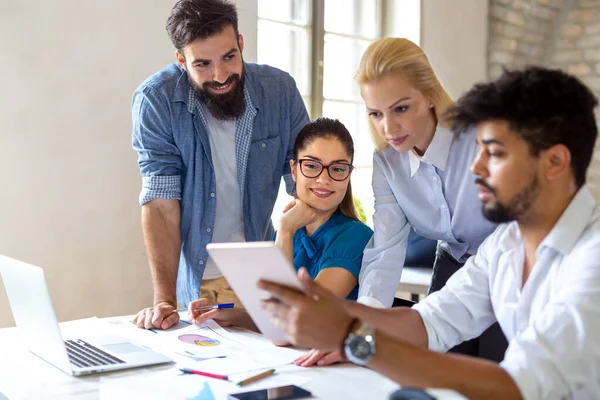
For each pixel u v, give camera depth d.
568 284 1.12
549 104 1.10
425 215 1.92
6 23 2.37
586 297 1.06
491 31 4.85
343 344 1.06
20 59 2.41
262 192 2.29
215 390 1.29
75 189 2.59
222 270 1.16
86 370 1.41
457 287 1.46
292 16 3.71
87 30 2.57
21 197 2.45
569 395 1.05
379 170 1.95
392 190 1.93
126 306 2.77
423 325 1.43
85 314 2.64
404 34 4.23
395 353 1.03
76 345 1.59
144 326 1.77
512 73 1.15
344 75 4.09
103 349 1.56
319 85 3.85
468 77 4.64
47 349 1.48
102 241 2.68
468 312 1.45
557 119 1.10
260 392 1.27
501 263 1.38
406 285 2.82
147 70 2.77
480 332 1.47
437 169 1.83
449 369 1.03
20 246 2.46
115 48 2.66
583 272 1.11
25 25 2.41
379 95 1.62
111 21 2.64
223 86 2.03
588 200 1.20
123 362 1.46
